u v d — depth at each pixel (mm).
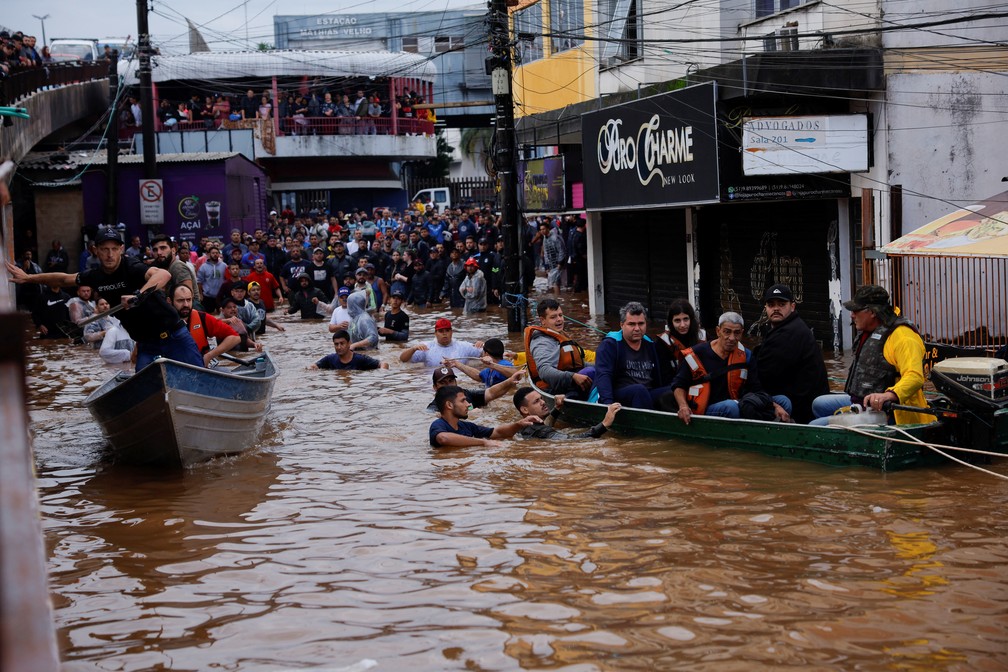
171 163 32469
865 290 8906
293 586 6051
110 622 5559
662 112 16844
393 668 4789
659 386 10500
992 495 7473
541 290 29141
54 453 10375
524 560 6312
